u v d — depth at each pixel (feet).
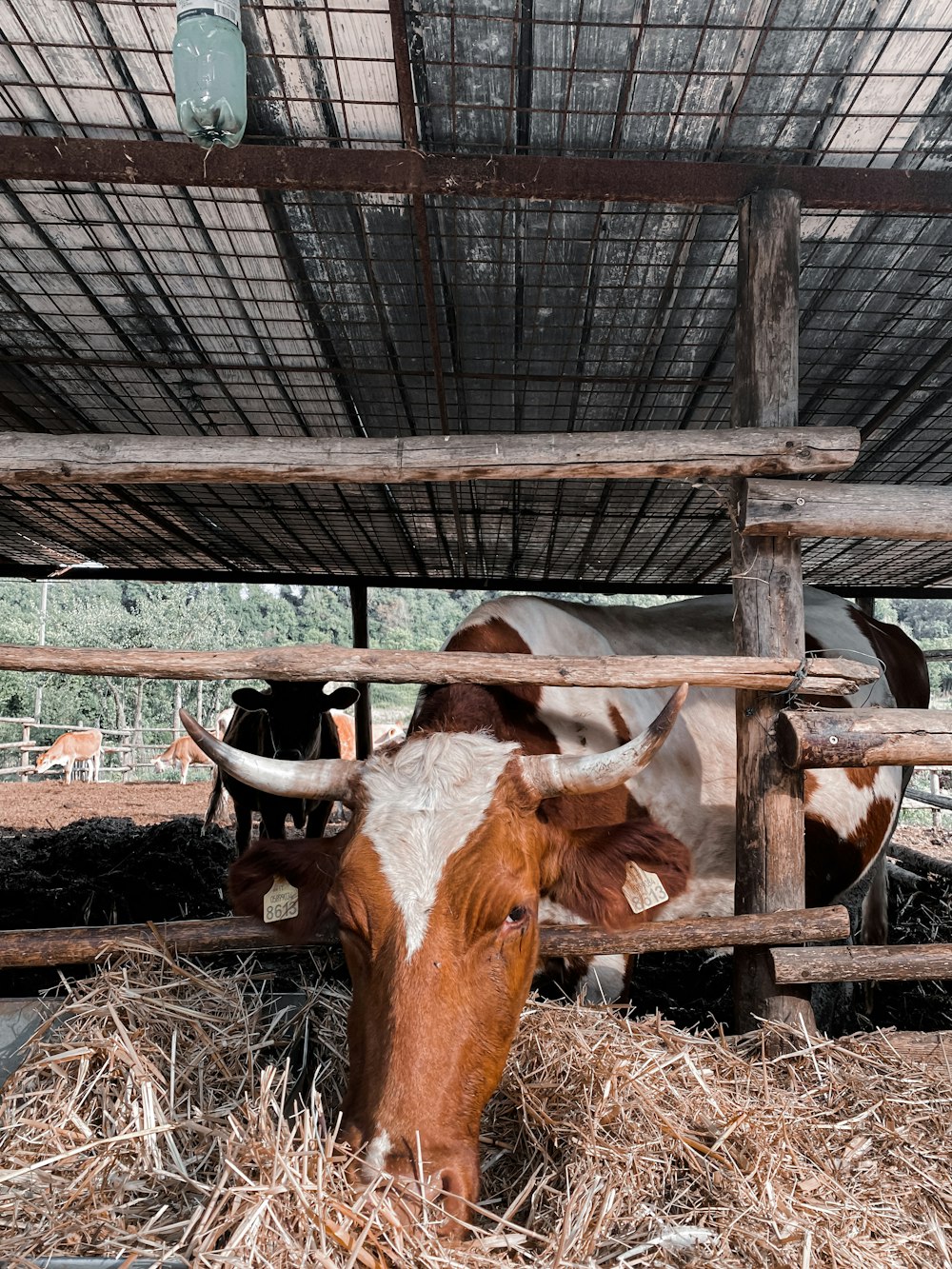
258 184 9.08
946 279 11.82
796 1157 7.09
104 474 9.45
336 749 27.27
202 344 13.91
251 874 8.08
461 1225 5.71
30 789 54.54
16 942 8.96
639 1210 6.33
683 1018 12.81
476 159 9.11
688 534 22.29
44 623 91.91
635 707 10.97
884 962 8.93
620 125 9.68
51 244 11.44
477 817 6.92
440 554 25.39
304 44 8.71
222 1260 5.24
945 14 8.29
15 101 9.61
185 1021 8.42
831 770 11.89
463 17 8.36
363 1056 6.36
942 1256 6.41
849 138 9.82
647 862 8.04
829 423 16.58
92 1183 6.55
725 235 11.01
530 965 7.23
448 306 12.69
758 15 8.41
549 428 16.85
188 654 8.91
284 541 23.79
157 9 8.40
